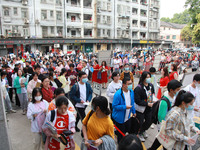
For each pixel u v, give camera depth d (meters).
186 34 54.97
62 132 3.34
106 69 10.07
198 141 4.48
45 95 4.71
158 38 50.53
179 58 18.19
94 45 36.47
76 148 4.36
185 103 2.97
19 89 6.37
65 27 32.12
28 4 27.56
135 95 4.42
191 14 37.06
